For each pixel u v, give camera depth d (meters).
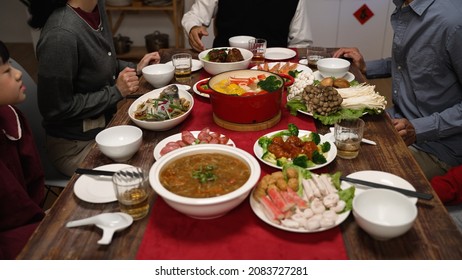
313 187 1.11
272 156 1.33
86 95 1.85
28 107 1.91
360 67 2.24
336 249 0.99
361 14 4.18
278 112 1.60
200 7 2.74
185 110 1.64
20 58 4.89
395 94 2.13
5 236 1.28
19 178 1.50
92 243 1.02
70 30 1.71
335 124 1.40
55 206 1.15
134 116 1.59
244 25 2.70
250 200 1.13
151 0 4.12
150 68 1.99
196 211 1.02
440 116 1.77
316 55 2.14
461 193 1.55
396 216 1.04
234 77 1.68
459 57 1.74
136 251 1.00
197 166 1.16
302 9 2.67
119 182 1.12
